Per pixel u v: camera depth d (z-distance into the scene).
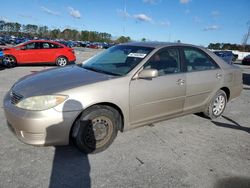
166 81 3.97
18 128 3.10
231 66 5.27
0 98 5.83
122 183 2.85
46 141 3.08
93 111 3.30
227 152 3.73
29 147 3.50
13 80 8.28
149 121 3.97
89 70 3.97
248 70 18.70
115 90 3.42
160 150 3.65
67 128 3.12
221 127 4.73
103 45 61.03
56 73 3.87
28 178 2.84
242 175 3.15
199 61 4.65
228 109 5.99
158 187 2.82
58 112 3.04
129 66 3.80
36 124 2.98
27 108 3.03
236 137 4.31
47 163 3.15
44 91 3.14
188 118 5.08
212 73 4.75
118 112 3.58
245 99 7.24
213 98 4.90
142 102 3.74
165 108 4.08
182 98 4.27
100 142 3.47
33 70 11.15
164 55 4.11
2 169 2.96
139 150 3.62
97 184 2.82
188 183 2.92
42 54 12.55
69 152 3.44
